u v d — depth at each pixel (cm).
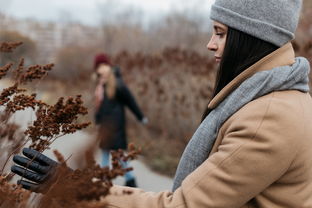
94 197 105
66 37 1617
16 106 130
